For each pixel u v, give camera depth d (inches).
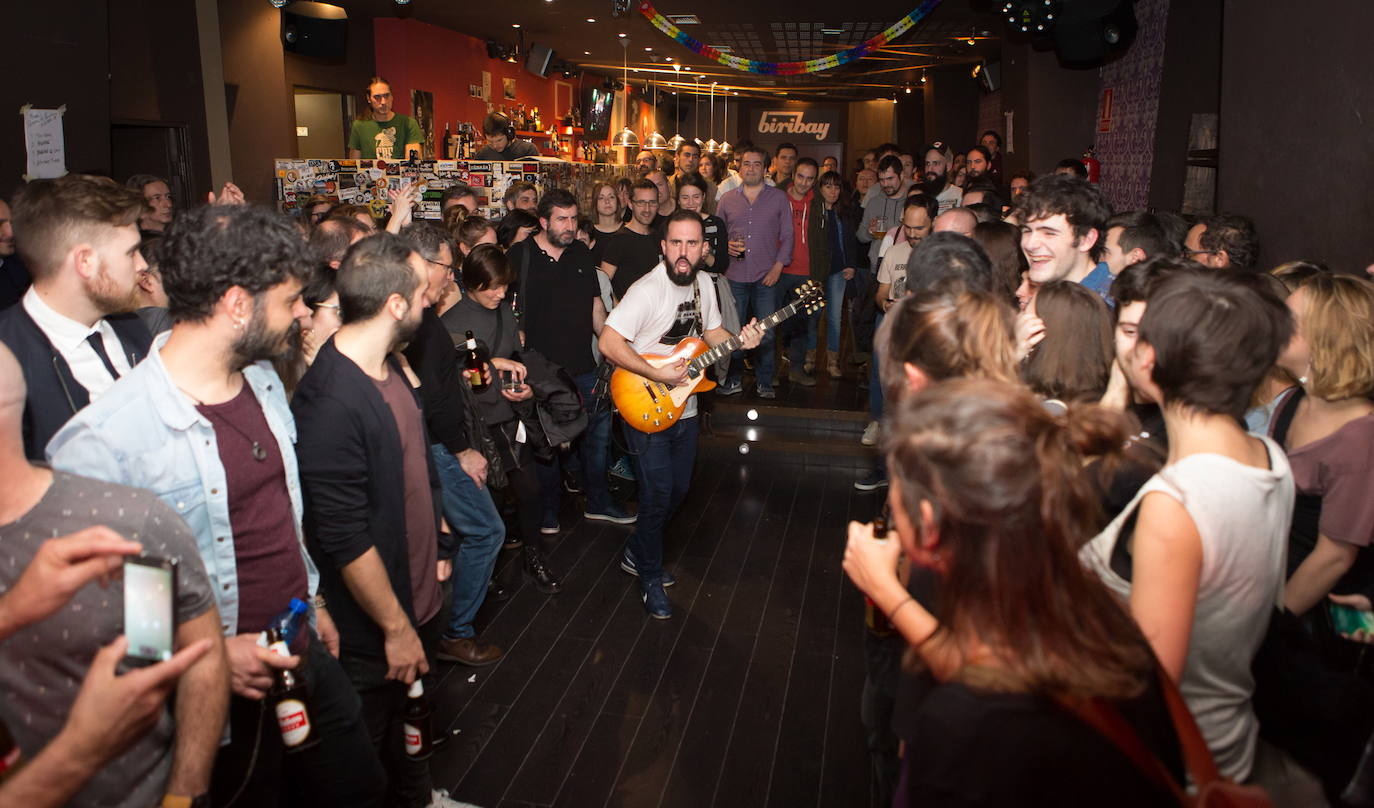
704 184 240.4
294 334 102.3
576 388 156.2
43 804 41.9
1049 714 37.8
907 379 64.0
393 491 88.6
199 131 265.6
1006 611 39.5
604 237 226.8
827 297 274.7
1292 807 62.0
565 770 112.0
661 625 148.3
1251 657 59.2
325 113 404.2
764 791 108.3
